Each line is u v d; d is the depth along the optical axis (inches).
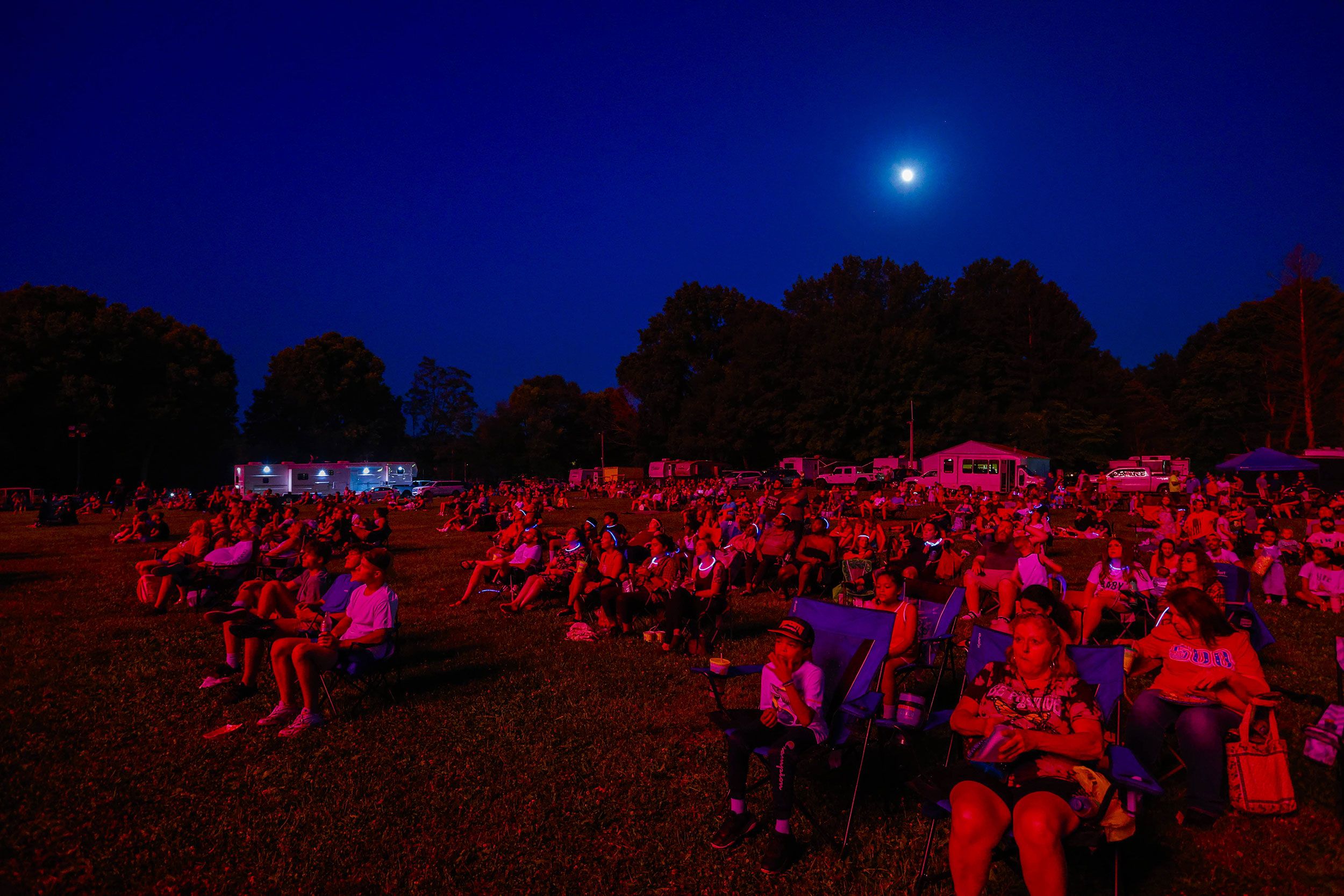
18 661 315.6
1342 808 161.6
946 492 1518.2
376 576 260.2
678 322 3437.5
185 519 1325.0
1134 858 154.6
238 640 285.1
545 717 243.1
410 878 153.3
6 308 2341.3
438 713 246.7
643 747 218.1
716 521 597.3
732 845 162.2
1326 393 2098.9
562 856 160.2
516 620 395.2
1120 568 337.4
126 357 2415.1
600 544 375.6
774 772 156.3
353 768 205.5
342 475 2454.5
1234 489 1182.9
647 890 148.3
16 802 187.2
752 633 365.1
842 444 2714.1
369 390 3654.0
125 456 2487.7
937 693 258.7
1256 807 159.2
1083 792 129.3
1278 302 2041.1
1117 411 2906.0
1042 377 2792.8
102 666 306.7
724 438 2915.8
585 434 3927.2
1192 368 2817.4
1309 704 239.9
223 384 2719.0
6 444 2234.3
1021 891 143.4
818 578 451.2
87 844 167.9
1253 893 142.9
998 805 129.0
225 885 152.3
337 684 270.5
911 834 165.8
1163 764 193.3
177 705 258.2
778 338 2938.0
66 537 924.0
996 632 178.7
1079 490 1434.5
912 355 2669.8
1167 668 180.5
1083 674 173.3
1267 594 451.8
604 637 351.9
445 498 2097.7
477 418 4367.6
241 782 198.4
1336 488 1473.9
